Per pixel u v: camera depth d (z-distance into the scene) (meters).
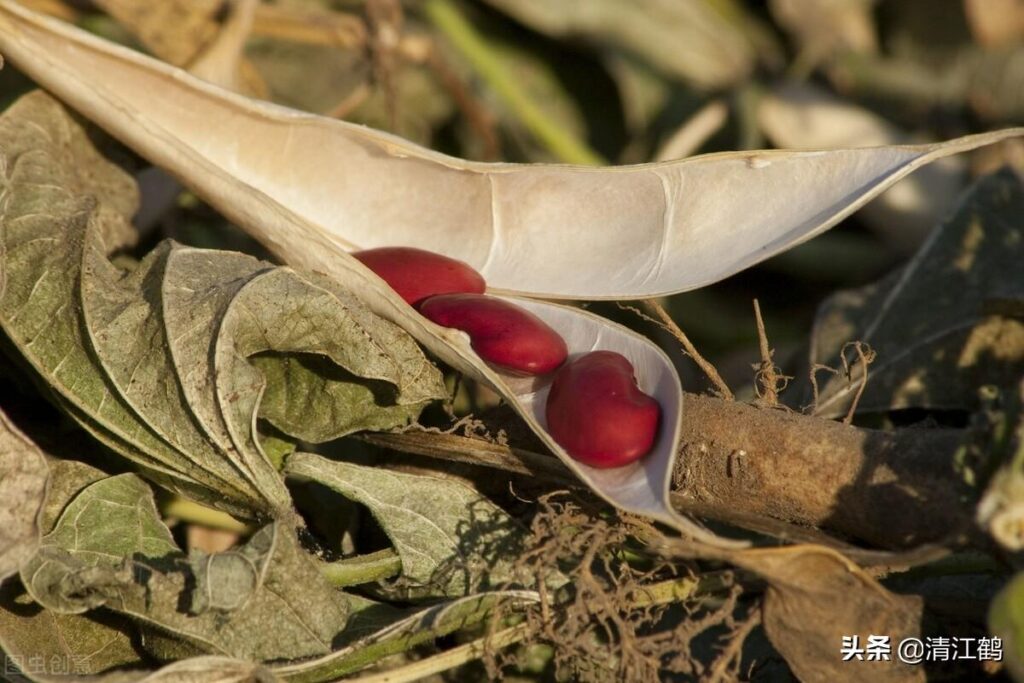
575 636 0.29
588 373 0.30
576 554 0.30
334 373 0.30
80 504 0.30
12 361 0.31
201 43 0.35
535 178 0.32
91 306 0.30
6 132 0.31
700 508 0.30
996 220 0.34
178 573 0.29
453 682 0.31
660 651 0.29
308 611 0.29
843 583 0.28
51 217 0.31
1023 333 0.33
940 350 0.33
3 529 0.29
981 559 0.29
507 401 0.30
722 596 0.30
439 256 0.31
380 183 0.32
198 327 0.29
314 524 0.32
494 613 0.29
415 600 0.30
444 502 0.30
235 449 0.29
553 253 0.32
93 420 0.30
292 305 0.30
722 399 0.30
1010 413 0.28
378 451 0.32
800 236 0.31
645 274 0.32
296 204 0.32
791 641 0.29
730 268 0.31
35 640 0.29
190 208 0.35
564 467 0.30
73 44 0.32
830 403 0.33
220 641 0.29
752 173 0.32
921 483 0.29
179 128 0.32
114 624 0.30
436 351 0.30
